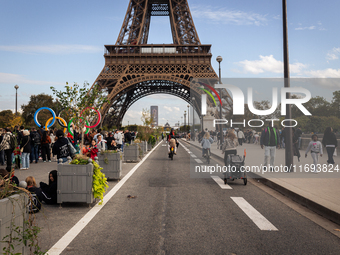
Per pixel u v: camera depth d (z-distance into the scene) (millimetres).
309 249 4770
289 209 7457
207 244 4984
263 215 6875
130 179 12430
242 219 6535
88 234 5492
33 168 16547
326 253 4605
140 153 22234
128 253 4574
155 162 19922
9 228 3379
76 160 7918
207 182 11812
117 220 6445
